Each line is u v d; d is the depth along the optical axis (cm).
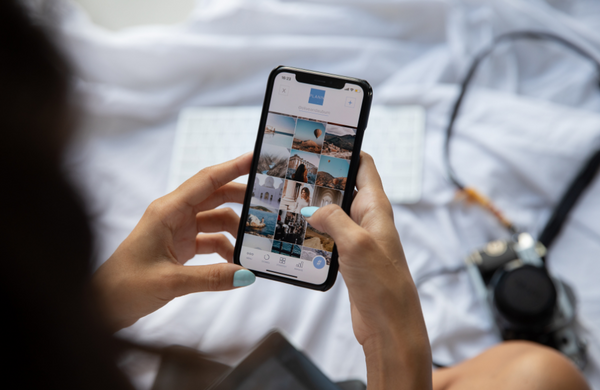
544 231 76
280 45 89
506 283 66
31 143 18
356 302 39
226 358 70
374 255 37
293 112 48
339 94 48
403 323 36
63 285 20
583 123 78
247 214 48
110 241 79
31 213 19
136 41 87
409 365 35
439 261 76
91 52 87
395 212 79
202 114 87
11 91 18
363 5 91
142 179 85
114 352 24
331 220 39
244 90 90
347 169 47
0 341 18
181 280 42
